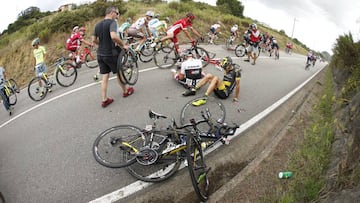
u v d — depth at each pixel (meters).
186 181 3.54
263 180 3.55
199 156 3.64
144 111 5.40
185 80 6.66
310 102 6.64
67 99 6.31
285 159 3.99
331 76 8.96
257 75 9.14
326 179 3.09
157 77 7.43
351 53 6.91
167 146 3.50
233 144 4.42
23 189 3.45
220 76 7.97
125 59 5.51
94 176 3.60
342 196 2.50
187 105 5.18
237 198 3.27
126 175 3.62
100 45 4.97
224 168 3.90
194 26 17.17
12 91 6.59
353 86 5.20
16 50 19.66
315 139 4.17
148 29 8.39
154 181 3.42
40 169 3.80
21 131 5.09
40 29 19.22
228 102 6.07
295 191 3.13
